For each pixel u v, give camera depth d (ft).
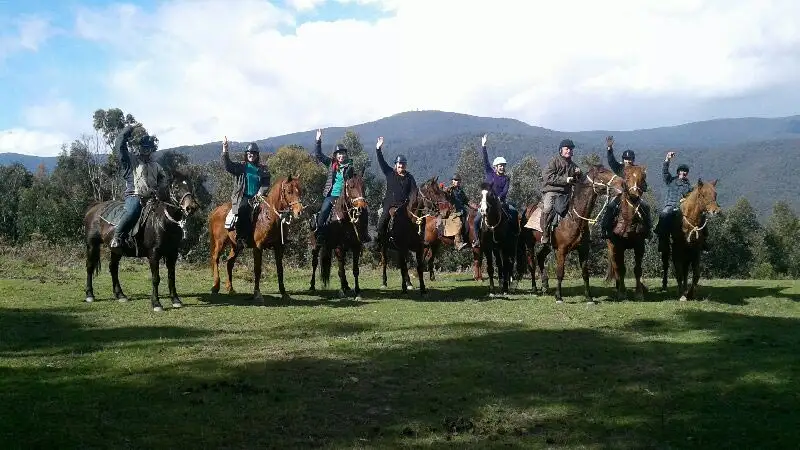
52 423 18.29
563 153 43.78
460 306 41.27
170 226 38.11
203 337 30.48
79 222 105.29
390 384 22.89
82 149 191.93
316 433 18.15
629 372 24.67
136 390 21.63
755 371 24.75
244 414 19.44
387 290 52.06
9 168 207.82
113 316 36.22
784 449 17.25
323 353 27.04
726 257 179.73
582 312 38.09
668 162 45.52
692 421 19.43
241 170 43.24
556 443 17.69
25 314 36.29
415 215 47.37
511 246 50.03
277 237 42.39
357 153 211.00
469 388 22.54
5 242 79.36
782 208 266.77
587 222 41.83
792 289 49.52
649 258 129.49
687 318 35.78
